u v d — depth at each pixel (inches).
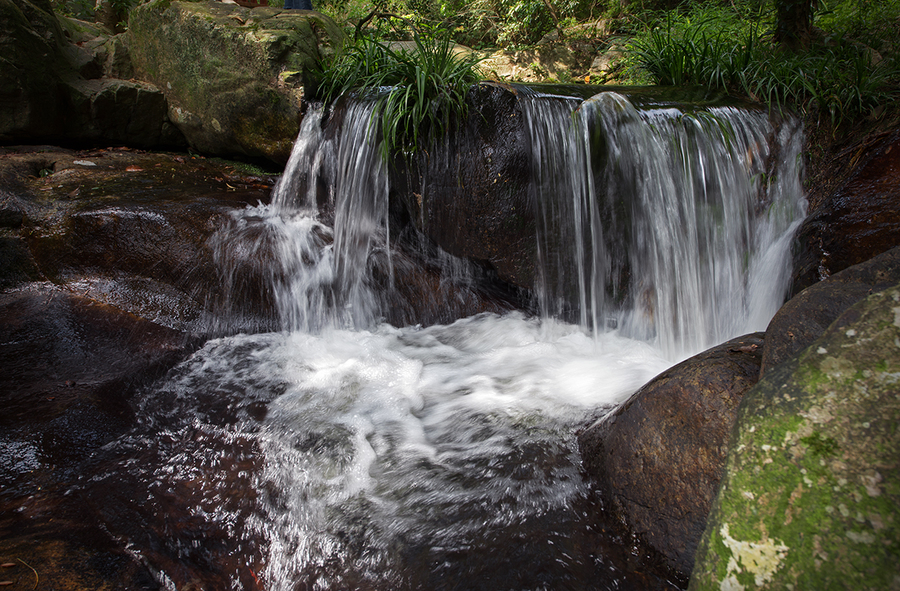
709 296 155.5
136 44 220.2
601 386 129.2
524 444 106.7
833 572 38.0
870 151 135.5
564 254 150.6
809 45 192.5
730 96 171.0
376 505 90.9
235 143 207.5
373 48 186.9
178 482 93.3
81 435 101.4
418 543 82.6
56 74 200.1
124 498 87.3
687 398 78.5
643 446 83.4
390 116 149.3
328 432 111.9
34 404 108.0
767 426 43.9
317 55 197.9
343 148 169.5
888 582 35.7
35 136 199.3
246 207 175.5
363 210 164.7
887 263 79.0
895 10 194.4
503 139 142.1
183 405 117.9
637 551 79.2
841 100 153.4
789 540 40.6
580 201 146.6
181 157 216.4
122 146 221.6
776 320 77.0
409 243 172.7
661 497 79.1
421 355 147.3
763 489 42.8
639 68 229.1
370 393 128.1
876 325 41.8
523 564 77.9
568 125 142.5
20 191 164.6
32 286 154.8
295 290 157.4
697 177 150.0
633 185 147.4
